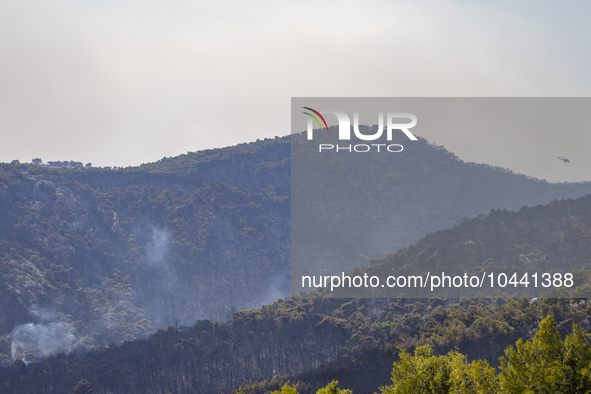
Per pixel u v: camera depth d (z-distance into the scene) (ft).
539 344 173.06
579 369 165.89
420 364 197.47
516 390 169.89
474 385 188.85
